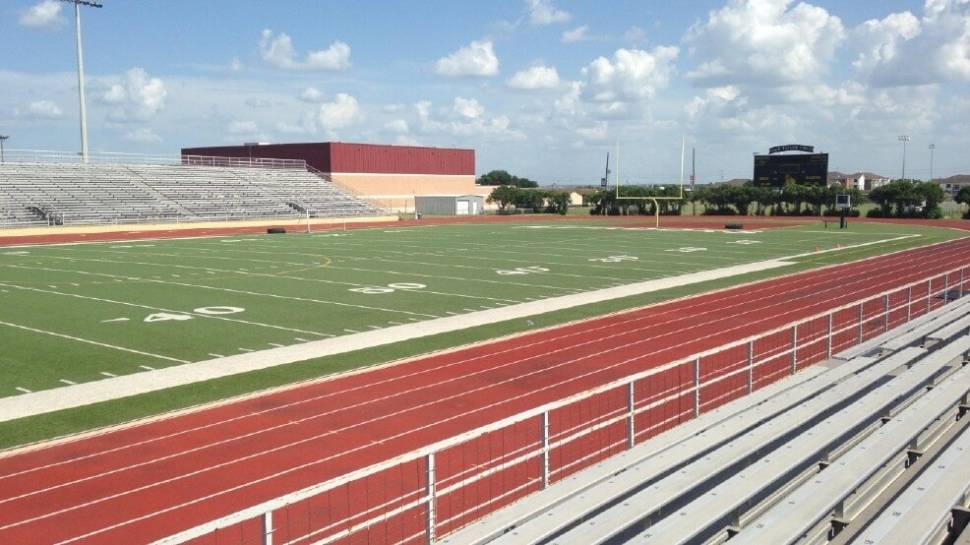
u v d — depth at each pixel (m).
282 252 38.69
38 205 54.19
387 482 8.99
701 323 19.19
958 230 55.88
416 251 39.38
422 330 18.34
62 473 9.37
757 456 5.75
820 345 16.11
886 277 28.47
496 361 15.14
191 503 8.48
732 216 81.69
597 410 11.74
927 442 6.25
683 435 6.04
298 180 77.69
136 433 10.86
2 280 27.42
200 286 25.92
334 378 13.88
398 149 88.94
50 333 17.88
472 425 11.18
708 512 4.20
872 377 7.37
